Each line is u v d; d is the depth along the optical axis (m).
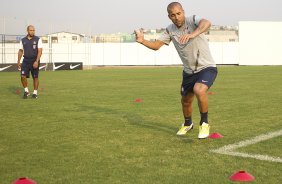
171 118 7.73
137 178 3.91
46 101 10.85
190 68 5.65
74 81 19.36
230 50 43.75
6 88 15.38
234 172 4.05
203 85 5.41
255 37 43.47
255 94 12.32
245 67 37.94
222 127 6.65
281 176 3.90
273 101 10.41
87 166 4.36
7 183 3.81
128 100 11.02
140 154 4.87
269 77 21.58
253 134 6.02
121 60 43.41
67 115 8.19
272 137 5.78
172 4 5.40
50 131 6.42
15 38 33.53
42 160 4.62
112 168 4.27
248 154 4.79
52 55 37.03
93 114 8.32
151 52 43.47
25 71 11.53
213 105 9.64
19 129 6.61
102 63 43.38
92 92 13.55
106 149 5.14
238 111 8.57
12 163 4.50
